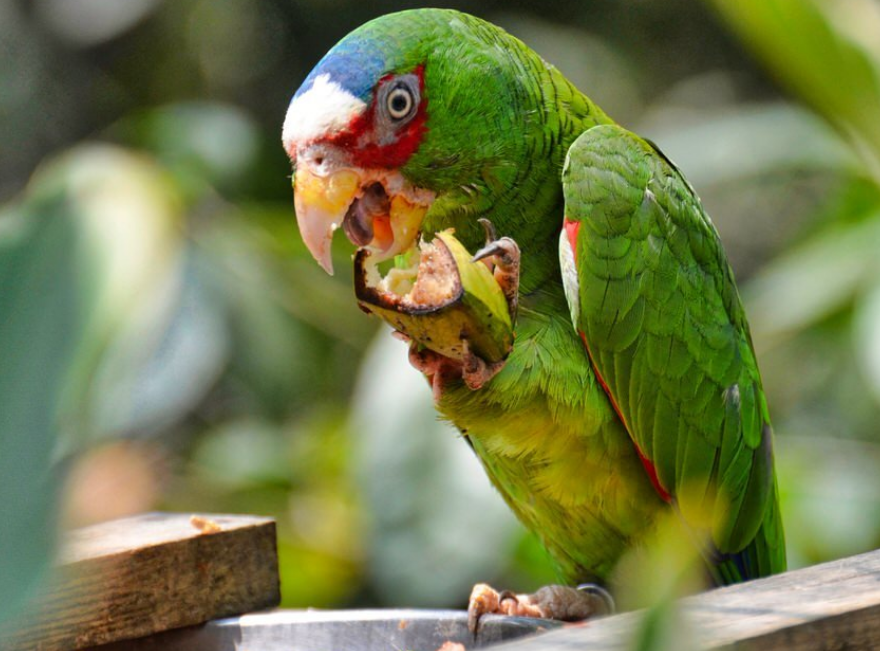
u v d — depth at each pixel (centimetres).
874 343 191
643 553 175
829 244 198
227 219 200
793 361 208
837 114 191
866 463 202
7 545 82
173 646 169
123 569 167
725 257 177
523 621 168
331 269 169
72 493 84
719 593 157
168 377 193
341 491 202
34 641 165
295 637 168
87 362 84
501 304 166
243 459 211
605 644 153
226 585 169
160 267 190
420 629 168
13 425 83
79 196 89
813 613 155
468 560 190
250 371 202
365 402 193
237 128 212
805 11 188
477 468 191
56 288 85
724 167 203
